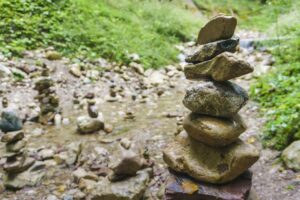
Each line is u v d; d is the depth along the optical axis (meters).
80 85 1.79
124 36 2.44
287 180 1.04
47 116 1.43
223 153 0.90
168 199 0.90
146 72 2.17
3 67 1.70
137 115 1.54
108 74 1.99
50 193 1.02
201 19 3.77
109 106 1.63
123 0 3.08
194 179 0.92
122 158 0.96
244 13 4.61
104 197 0.94
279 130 1.24
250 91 1.72
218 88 0.88
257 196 0.95
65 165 1.13
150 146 1.25
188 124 0.92
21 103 1.51
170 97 1.82
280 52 2.13
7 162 1.06
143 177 0.98
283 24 2.58
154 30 2.84
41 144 1.24
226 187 0.90
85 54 2.10
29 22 2.11
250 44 2.79
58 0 2.43
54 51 1.98
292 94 1.45
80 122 1.34
